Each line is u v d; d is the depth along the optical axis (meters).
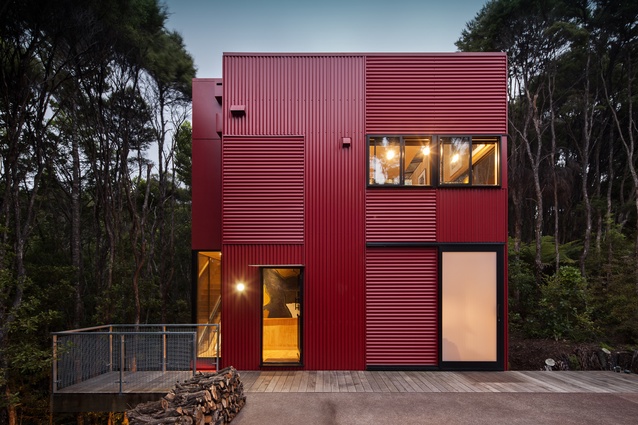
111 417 8.55
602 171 15.20
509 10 12.84
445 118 6.51
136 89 12.34
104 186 10.37
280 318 6.30
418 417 4.01
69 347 5.22
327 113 6.54
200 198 7.26
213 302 7.51
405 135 6.49
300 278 6.30
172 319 11.67
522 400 4.56
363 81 6.59
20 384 8.28
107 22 9.28
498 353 6.16
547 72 13.11
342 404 4.43
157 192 15.45
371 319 6.25
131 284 9.89
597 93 13.49
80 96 10.39
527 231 15.32
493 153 6.51
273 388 5.09
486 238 6.34
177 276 16.81
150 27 11.12
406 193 6.43
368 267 6.34
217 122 7.23
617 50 13.50
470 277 6.29
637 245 9.67
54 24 8.38
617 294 8.26
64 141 12.00
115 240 10.98
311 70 6.60
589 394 4.80
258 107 6.54
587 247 11.70
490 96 6.52
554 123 14.02
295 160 6.48
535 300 9.45
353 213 6.41
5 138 8.35
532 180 13.22
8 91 8.20
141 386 5.04
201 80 7.48
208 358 6.59
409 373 5.94
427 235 6.36
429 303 6.27
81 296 10.71
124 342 5.67
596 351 7.04
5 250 7.26
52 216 13.17
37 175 8.75
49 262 10.97
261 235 6.37
